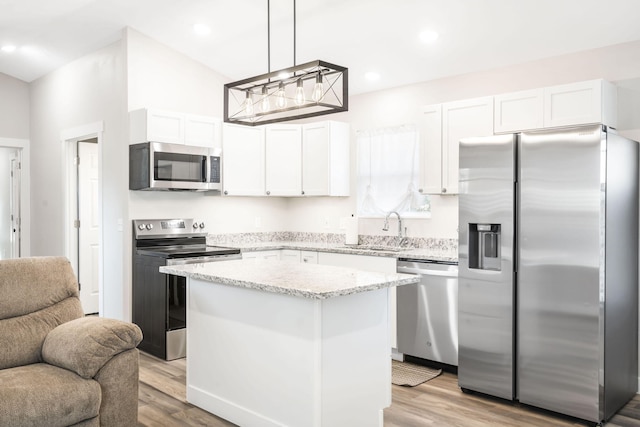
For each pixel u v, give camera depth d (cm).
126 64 456
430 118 414
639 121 343
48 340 264
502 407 321
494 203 327
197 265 327
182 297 427
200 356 320
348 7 371
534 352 312
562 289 300
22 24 458
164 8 414
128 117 456
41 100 611
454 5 344
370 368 276
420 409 316
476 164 336
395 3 354
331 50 440
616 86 352
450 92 444
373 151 504
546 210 306
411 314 402
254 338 282
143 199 470
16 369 249
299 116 295
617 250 308
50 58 547
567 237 298
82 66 535
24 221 634
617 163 306
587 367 292
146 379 372
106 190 498
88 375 242
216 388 309
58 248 578
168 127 449
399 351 412
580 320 294
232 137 500
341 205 534
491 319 330
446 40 389
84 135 532
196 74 508
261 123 313
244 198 550
